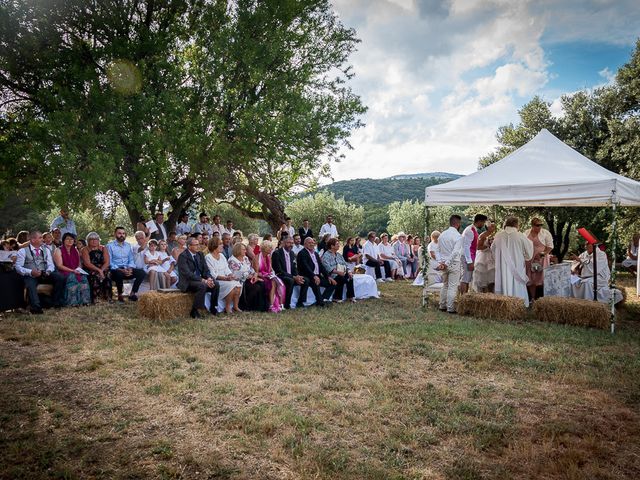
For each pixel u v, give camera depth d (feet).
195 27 49.32
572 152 30.48
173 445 11.07
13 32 40.63
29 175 43.16
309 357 18.30
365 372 16.63
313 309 30.14
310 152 51.62
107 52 42.52
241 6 48.62
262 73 47.44
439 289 35.47
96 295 30.99
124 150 41.88
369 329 23.67
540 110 70.28
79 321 24.31
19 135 42.34
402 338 21.65
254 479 9.71
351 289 34.01
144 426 12.10
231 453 10.76
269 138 45.73
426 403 13.82
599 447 11.10
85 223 100.53
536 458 10.66
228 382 15.25
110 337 20.99
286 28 51.70
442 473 10.05
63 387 14.79
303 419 12.39
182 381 15.38
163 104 42.39
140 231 34.60
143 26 45.39
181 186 48.67
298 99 48.75
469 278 32.32
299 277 30.83
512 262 29.66
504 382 15.90
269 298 29.43
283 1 48.37
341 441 11.42
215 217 47.01
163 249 34.12
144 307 25.54
